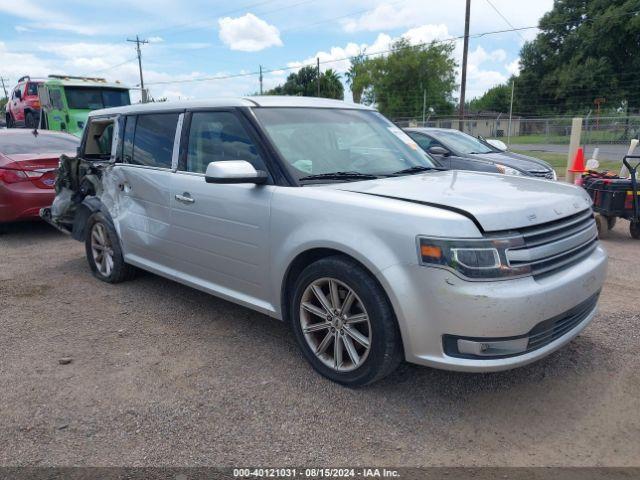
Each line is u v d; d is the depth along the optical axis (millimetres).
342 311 3322
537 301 2863
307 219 3381
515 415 3115
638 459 2727
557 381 3475
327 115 4328
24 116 20203
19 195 7328
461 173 4145
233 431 2988
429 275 2855
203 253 4230
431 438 2912
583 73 51031
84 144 5973
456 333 2855
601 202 7539
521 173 8711
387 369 3178
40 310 4840
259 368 3693
